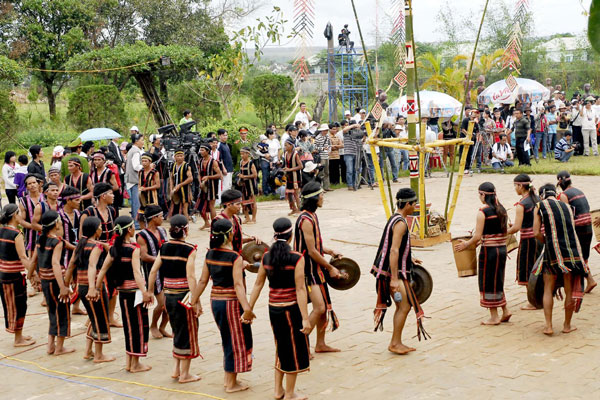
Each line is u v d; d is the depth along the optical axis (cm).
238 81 2230
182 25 3212
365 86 2366
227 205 655
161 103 2166
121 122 2811
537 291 707
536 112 2080
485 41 2658
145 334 643
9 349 730
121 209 1556
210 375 627
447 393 550
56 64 3219
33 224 876
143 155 1227
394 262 623
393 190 1670
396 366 617
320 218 1353
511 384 562
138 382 616
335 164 1775
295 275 543
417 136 1099
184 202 1283
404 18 988
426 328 720
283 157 1527
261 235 1206
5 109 2681
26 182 901
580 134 2161
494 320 720
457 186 1095
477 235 709
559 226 670
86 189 1080
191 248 598
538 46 3300
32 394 600
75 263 668
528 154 1931
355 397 553
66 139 2727
